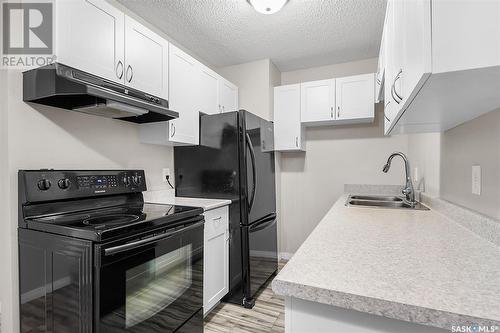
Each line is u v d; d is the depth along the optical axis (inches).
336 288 22.0
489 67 20.7
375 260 28.5
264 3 73.6
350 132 122.4
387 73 54.8
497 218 36.1
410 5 28.5
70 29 50.9
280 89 121.0
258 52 111.7
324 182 127.0
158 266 53.0
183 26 90.5
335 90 111.9
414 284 22.6
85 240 41.6
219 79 104.0
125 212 59.9
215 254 79.7
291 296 23.9
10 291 49.1
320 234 39.6
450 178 54.8
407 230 41.9
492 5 20.7
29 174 50.1
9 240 49.4
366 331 21.8
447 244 34.3
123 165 76.3
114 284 43.1
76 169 62.6
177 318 58.6
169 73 77.4
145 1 76.6
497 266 26.5
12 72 50.3
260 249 95.0
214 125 90.4
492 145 37.5
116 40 60.6
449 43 21.7
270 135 110.7
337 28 92.4
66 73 48.6
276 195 125.9
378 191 113.0
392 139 115.1
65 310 43.5
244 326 74.4
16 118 50.8
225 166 88.5
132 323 46.6
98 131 68.7
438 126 51.8
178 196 95.9
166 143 85.1
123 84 62.1
